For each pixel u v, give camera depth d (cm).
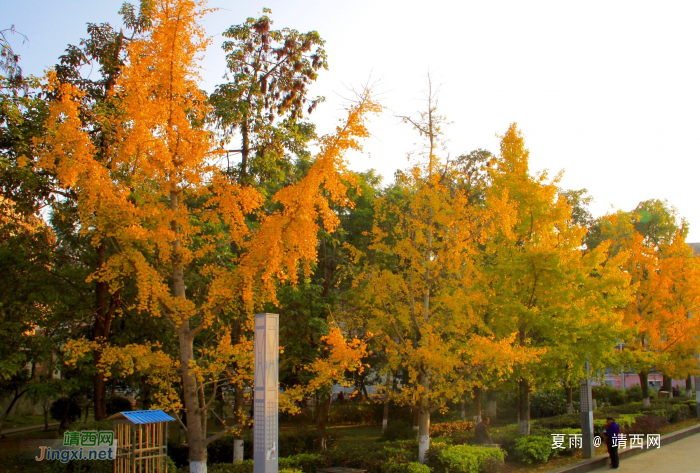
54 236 1546
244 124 1519
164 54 835
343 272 1661
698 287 2253
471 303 1245
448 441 1485
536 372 1397
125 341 1442
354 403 3095
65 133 767
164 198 952
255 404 717
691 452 1459
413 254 1205
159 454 938
